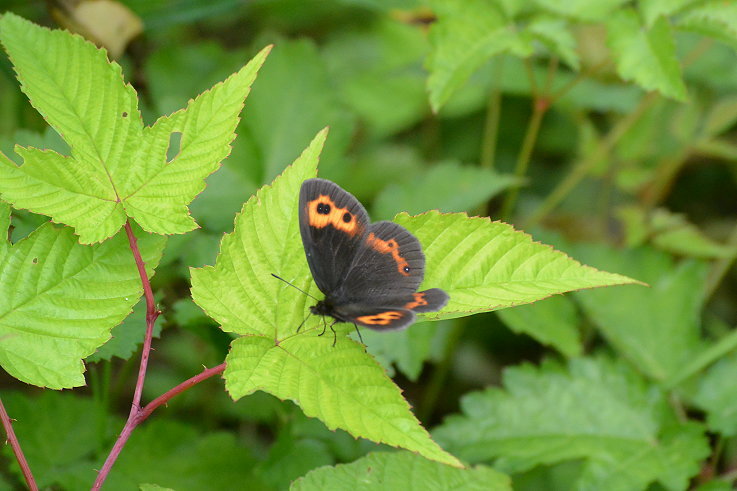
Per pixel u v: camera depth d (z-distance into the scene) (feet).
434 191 3.05
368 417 2.58
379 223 2.67
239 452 2.91
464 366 3.30
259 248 2.64
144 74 3.13
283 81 3.07
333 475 2.70
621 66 2.90
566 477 2.97
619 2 2.92
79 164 2.64
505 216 3.23
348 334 2.64
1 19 2.64
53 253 2.67
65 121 2.64
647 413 2.92
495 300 2.64
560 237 3.11
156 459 2.88
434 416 3.20
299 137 3.05
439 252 2.66
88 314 2.66
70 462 2.86
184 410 3.08
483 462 2.91
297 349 2.62
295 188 2.66
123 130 2.65
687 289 3.05
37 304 2.66
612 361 2.95
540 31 2.92
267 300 2.63
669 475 2.85
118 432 2.89
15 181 2.63
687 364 2.98
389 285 2.66
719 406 2.93
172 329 3.20
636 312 3.04
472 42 2.90
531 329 2.97
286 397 2.59
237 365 2.60
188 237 2.90
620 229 3.43
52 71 2.65
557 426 2.91
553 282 2.64
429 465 2.73
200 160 2.65
